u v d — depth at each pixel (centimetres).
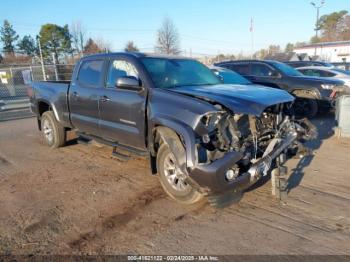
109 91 494
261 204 402
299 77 955
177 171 384
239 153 350
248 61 1059
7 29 6788
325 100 911
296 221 360
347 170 516
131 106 450
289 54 3050
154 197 430
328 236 329
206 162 350
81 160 602
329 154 602
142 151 462
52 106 647
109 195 440
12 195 448
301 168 528
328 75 1180
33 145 735
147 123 427
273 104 376
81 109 565
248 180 359
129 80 429
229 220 366
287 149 432
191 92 395
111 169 546
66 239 334
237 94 386
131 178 502
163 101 401
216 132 358
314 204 399
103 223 365
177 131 367
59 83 643
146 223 364
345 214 373
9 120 1144
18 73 1822
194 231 345
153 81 436
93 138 565
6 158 634
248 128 389
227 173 343
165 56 512
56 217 381
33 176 523
